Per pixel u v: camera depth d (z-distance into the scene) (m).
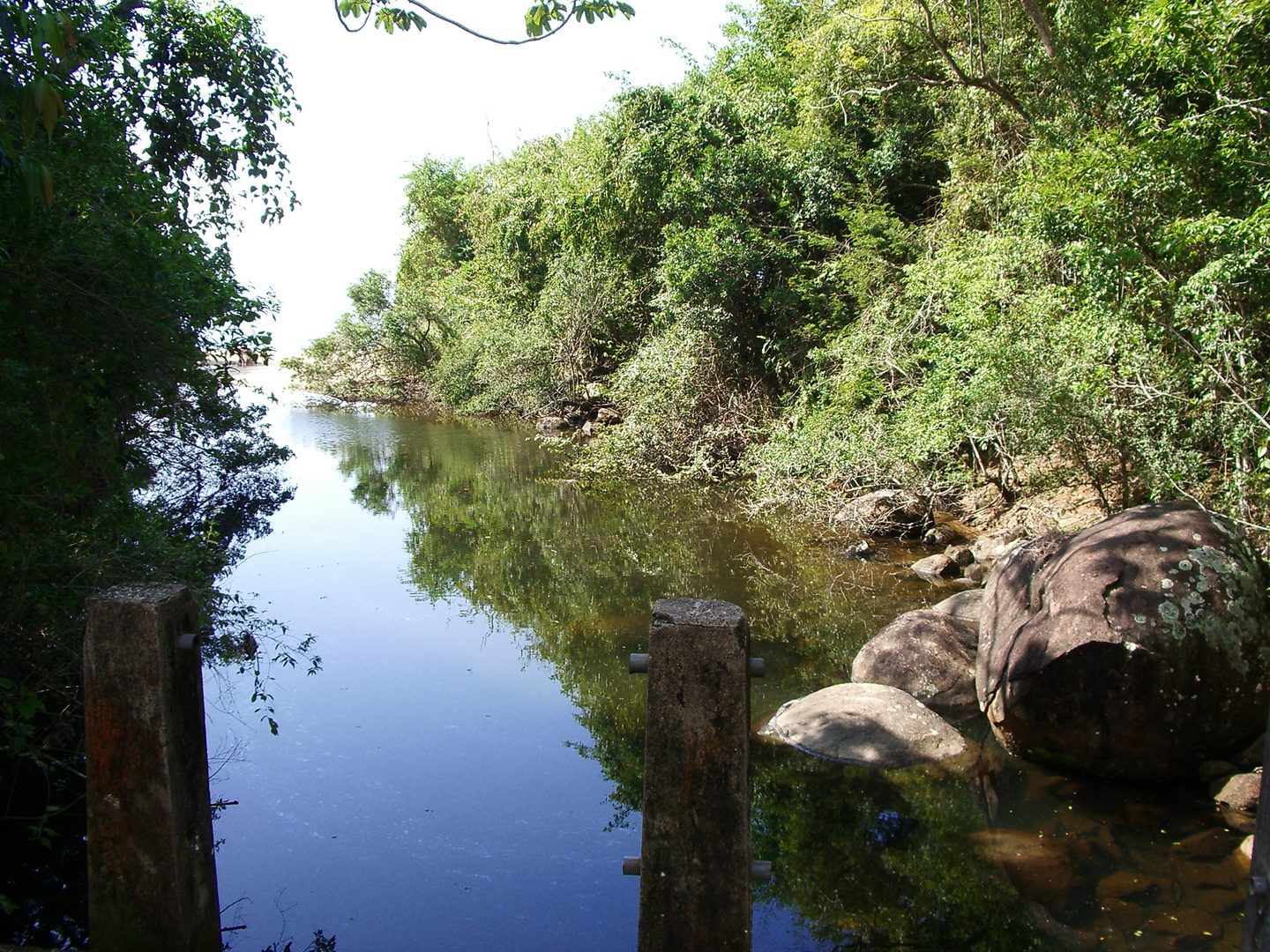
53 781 4.70
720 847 2.24
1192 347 6.68
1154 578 4.79
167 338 5.64
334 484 15.58
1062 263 8.56
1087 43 9.78
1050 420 7.65
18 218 4.48
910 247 12.73
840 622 7.76
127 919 2.53
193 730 2.63
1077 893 3.89
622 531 11.77
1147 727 4.65
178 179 11.03
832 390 12.45
